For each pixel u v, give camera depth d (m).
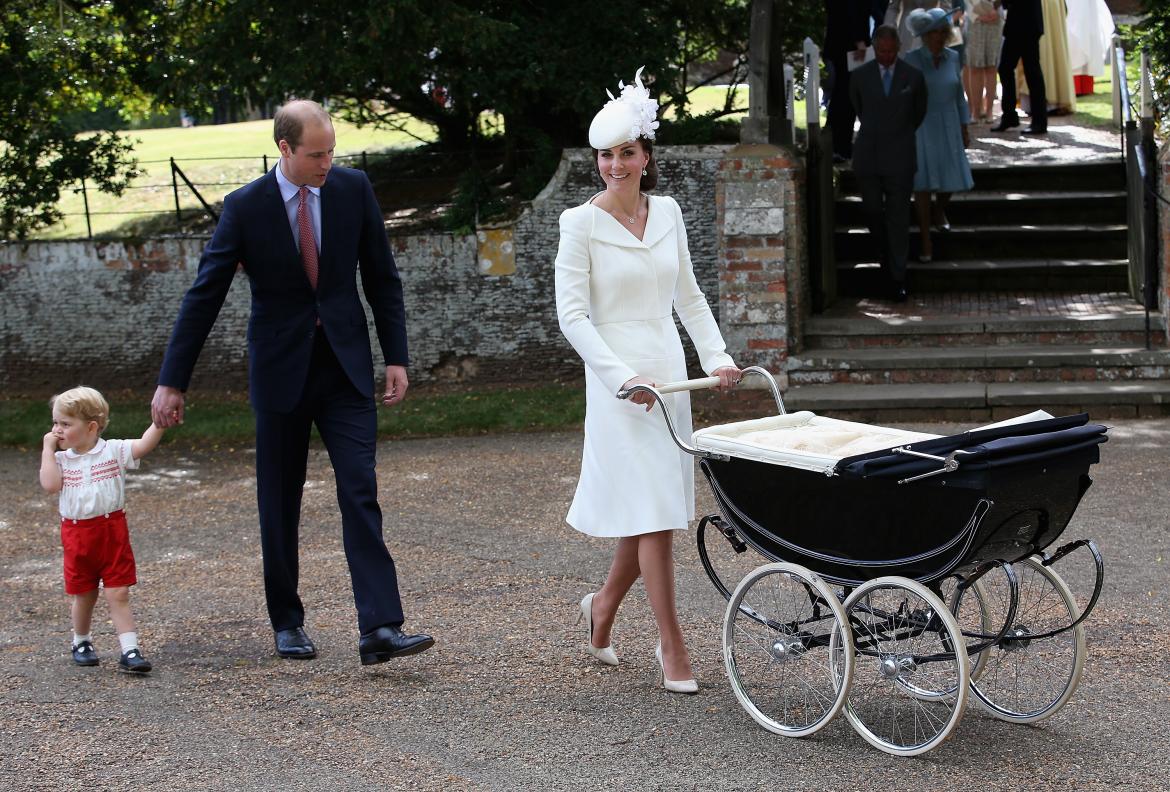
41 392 14.92
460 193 14.33
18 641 6.38
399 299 6.03
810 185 12.66
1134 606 6.32
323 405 5.89
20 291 14.76
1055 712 5.04
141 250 14.45
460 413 12.25
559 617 6.48
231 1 13.33
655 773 4.57
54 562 8.13
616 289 5.41
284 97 13.41
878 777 4.50
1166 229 11.54
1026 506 4.49
